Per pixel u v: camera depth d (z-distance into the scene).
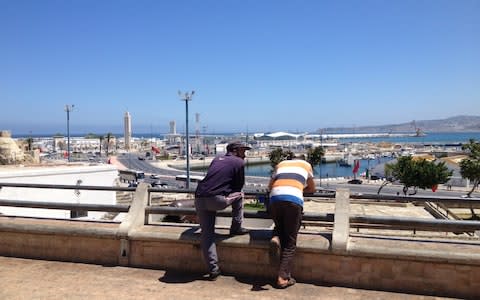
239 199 5.65
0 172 20.27
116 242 6.26
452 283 4.90
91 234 6.27
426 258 4.92
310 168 5.47
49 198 22.14
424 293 4.99
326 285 5.27
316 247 5.29
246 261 5.65
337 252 5.20
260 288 5.21
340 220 5.45
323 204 22.97
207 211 5.46
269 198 5.36
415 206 24.45
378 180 86.50
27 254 6.68
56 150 172.75
